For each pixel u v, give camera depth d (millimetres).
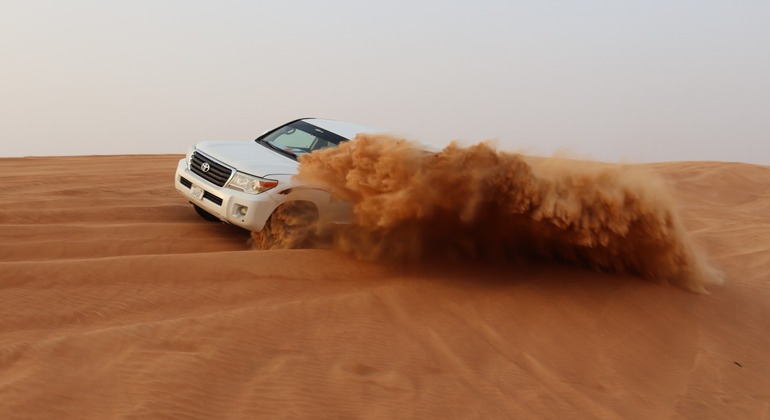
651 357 6207
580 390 5355
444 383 5129
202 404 4293
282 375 4859
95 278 6332
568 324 6586
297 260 7578
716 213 18625
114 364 4652
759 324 7668
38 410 3939
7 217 8820
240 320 5703
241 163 8664
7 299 5664
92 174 15555
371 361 5340
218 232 9344
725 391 5750
